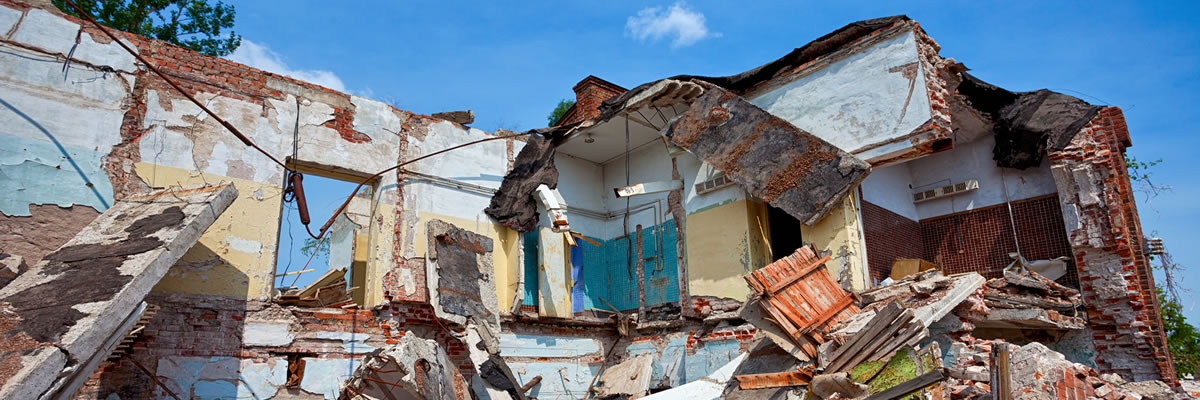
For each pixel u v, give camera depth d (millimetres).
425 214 11375
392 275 10664
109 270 6707
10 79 8312
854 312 8914
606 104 12320
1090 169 10383
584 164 14492
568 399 12234
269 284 9562
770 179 10672
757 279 8344
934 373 6441
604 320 13188
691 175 12547
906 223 12586
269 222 9797
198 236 7574
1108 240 10047
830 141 10797
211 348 8812
